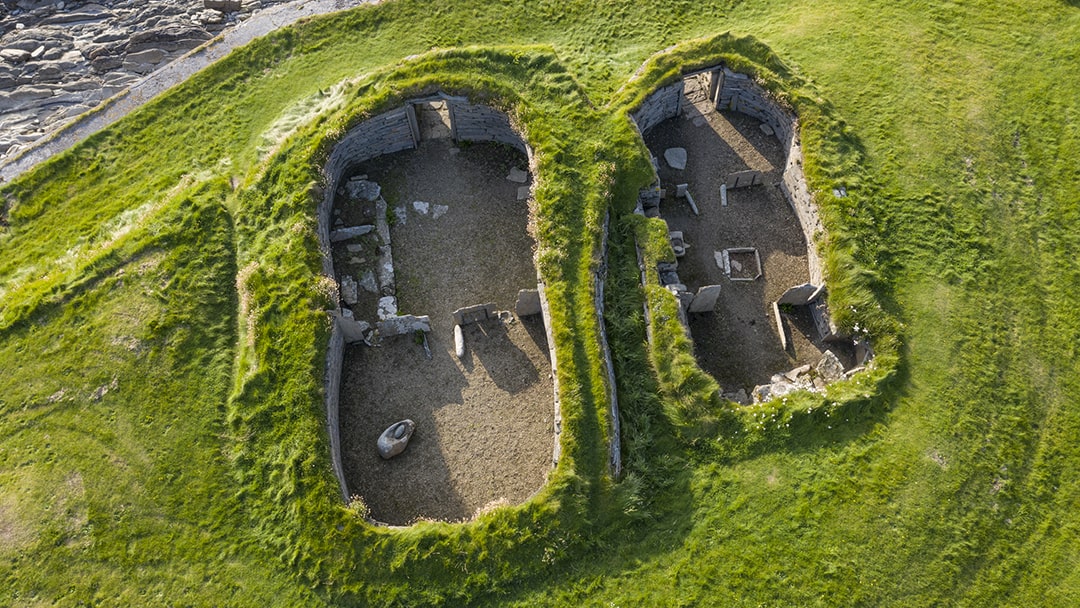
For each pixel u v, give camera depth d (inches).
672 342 636.7
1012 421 621.3
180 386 631.2
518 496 612.1
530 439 638.5
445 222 761.6
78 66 967.0
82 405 622.2
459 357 679.1
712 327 705.0
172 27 970.7
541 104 767.1
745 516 573.9
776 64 805.9
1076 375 650.8
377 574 549.3
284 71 887.1
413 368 676.7
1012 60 856.9
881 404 622.2
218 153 815.7
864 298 661.3
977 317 671.8
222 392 629.6
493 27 920.9
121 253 694.5
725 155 812.6
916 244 713.0
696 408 614.2
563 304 640.4
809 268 732.0
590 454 584.7
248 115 849.5
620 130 742.5
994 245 717.9
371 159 810.2
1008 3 911.7
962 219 730.2
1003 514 580.7
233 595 550.6
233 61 892.0
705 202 779.4
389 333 690.2
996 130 797.9
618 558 560.7
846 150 759.7
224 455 603.2
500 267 732.0
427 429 646.5
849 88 828.0
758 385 672.4
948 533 567.5
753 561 555.2
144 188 797.9
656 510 580.7
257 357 633.6
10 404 626.2
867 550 558.3
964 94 824.3
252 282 666.8
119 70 955.3
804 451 600.7
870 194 738.8
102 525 573.0
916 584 549.3
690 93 868.0
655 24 916.0
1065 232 734.5
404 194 783.1
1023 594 552.4
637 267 687.7
